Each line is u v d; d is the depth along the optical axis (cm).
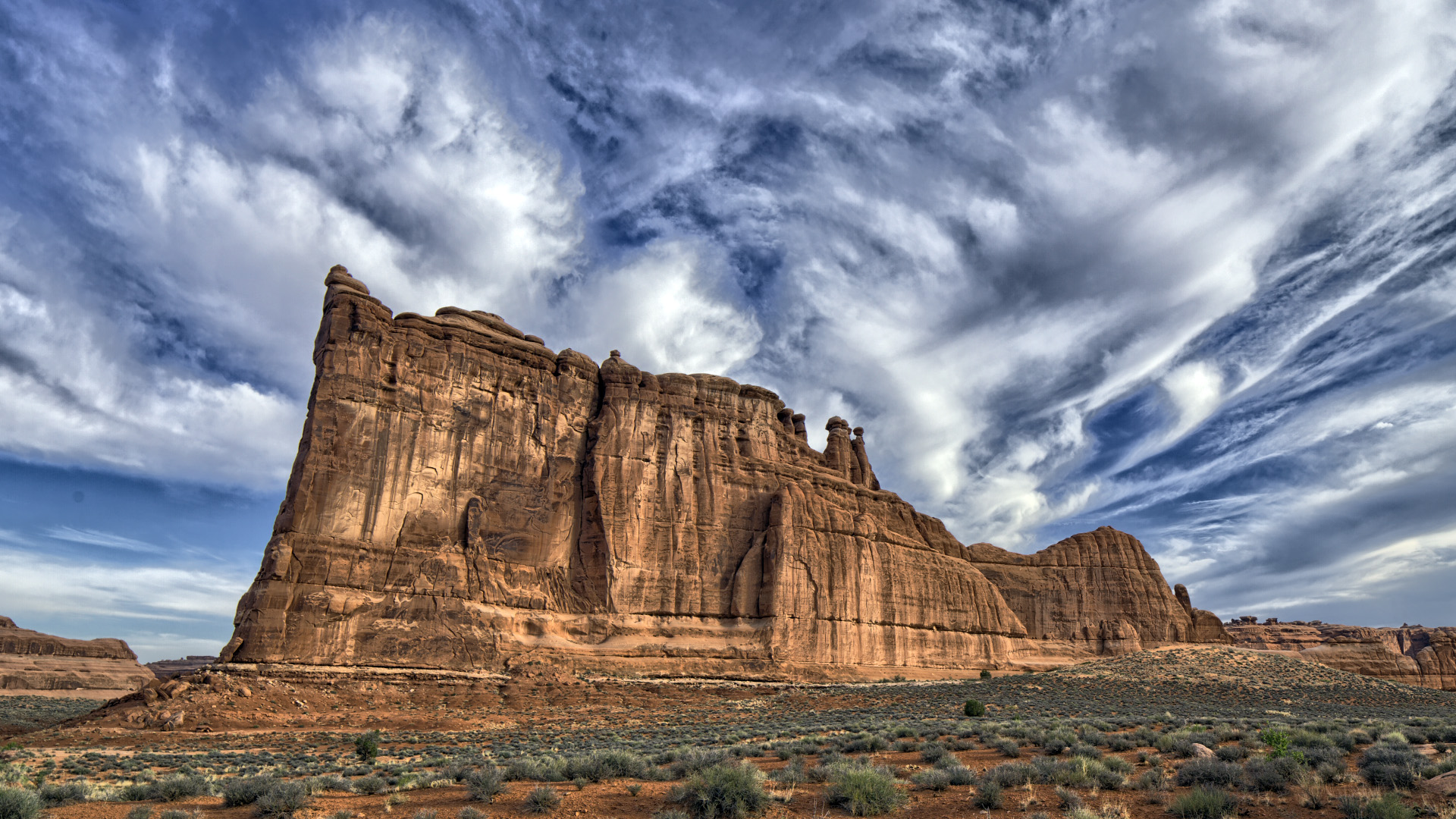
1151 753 2309
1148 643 11756
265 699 4844
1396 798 1410
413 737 4009
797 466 9594
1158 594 12250
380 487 6222
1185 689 6719
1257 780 1664
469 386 7056
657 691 6197
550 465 7456
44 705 8862
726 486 8538
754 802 1603
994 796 1605
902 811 1599
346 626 5678
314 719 4684
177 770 2798
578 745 3444
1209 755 2173
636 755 2588
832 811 1616
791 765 2102
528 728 4497
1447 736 2583
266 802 1725
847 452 11575
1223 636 12744
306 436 6078
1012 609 11881
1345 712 5197
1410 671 12950
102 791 2053
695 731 3966
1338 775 1769
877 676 8294
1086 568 12362
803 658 7981
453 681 5697
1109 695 6141
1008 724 3503
